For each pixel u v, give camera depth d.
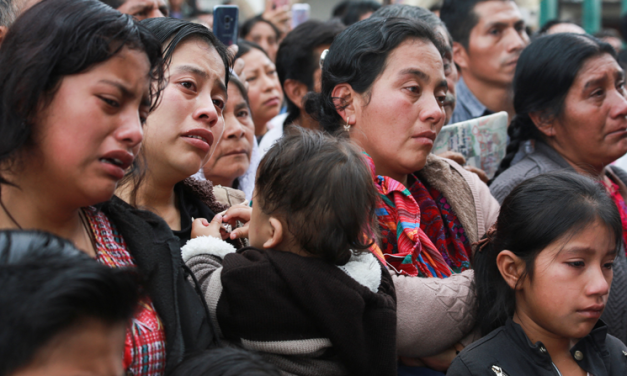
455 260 1.95
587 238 1.50
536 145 2.51
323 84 1.98
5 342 0.65
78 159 0.99
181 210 1.72
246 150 2.37
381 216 1.79
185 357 1.07
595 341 1.59
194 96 1.56
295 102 3.12
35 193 1.04
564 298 1.49
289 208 1.33
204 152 1.57
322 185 1.30
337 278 1.31
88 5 1.04
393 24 1.87
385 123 1.82
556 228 1.50
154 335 1.10
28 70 0.97
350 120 1.90
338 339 1.28
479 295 1.70
